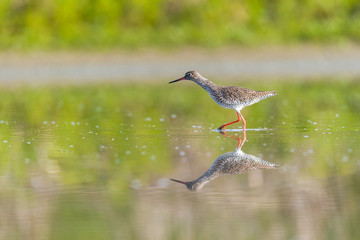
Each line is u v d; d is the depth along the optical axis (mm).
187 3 36000
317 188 9680
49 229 8070
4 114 18469
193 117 17766
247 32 34906
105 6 35031
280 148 12836
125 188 9828
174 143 13562
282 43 34312
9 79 28156
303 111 18688
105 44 32438
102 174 10742
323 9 37719
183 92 24516
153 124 16391
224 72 30531
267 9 37531
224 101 15211
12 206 8969
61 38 32688
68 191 9695
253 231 7922
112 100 21875
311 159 11719
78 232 7941
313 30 35344
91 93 23750
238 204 8953
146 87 25828
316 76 28672
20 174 10781
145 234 7855
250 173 10695
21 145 13445
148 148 13000
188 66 31156
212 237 7738
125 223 8234
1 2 33344
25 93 23719
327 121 16562
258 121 16812
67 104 20781
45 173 10852
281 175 10508
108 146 13258
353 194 9344
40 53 31062
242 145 13234
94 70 30188
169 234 7824
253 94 15227
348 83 25938
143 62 31156
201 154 12305
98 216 8500
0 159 11984
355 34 35281
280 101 21172
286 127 15656
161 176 10570
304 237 7707
